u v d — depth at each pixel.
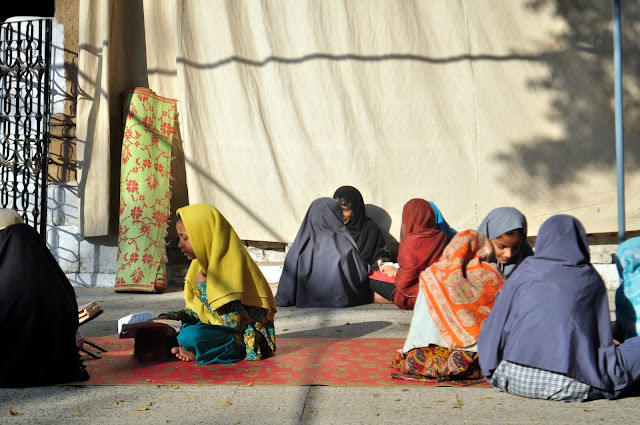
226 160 7.84
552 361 3.69
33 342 4.11
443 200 7.58
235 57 7.74
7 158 7.84
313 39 7.65
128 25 8.12
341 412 3.60
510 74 7.47
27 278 4.13
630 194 7.38
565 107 7.41
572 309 3.72
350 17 7.62
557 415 3.53
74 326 4.27
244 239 7.84
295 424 3.42
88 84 7.90
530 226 7.48
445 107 7.56
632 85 7.35
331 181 7.70
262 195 7.78
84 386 4.10
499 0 7.46
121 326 4.79
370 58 7.62
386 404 3.72
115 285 7.65
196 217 4.62
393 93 7.61
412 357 4.21
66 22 8.12
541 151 7.45
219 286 4.57
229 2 7.75
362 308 6.87
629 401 3.77
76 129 7.96
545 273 3.79
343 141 7.65
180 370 4.47
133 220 7.70
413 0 7.57
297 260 7.01
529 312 3.75
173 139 8.10
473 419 3.47
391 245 7.66
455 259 4.16
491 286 4.13
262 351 4.82
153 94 7.92
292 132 7.71
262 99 7.77
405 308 6.66
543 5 7.43
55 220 8.11
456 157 7.55
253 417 3.53
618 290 4.12
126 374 4.38
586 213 7.41
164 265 7.75
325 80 7.66
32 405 3.74
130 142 7.78
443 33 7.54
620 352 3.80
